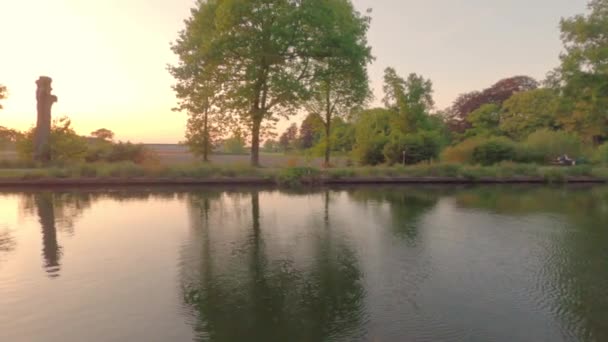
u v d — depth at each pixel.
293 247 7.02
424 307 4.45
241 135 24.19
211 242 7.36
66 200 12.95
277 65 22.34
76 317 4.14
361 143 28.92
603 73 28.17
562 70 30.23
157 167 18.77
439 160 26.30
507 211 11.02
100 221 9.32
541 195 14.93
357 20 25.59
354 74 23.69
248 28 21.61
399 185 18.72
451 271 5.73
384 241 7.49
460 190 16.72
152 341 3.64
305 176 18.55
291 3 21.84
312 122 29.81
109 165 18.78
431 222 9.36
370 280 5.33
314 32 22.42
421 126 29.78
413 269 5.82
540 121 41.09
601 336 3.78
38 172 17.28
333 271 5.70
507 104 44.72
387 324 4.01
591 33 28.62
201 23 23.03
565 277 5.48
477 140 26.89
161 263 6.03
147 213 10.45
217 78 22.73
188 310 4.33
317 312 4.30
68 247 6.95
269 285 5.11
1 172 17.30
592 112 29.88
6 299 4.62
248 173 19.06
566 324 4.04
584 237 7.86
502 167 20.81
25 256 6.37
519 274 5.61
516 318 4.17
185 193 15.16
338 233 8.16
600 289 5.02
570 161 26.34
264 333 3.81
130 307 4.40
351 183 18.84
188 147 29.64
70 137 24.39
